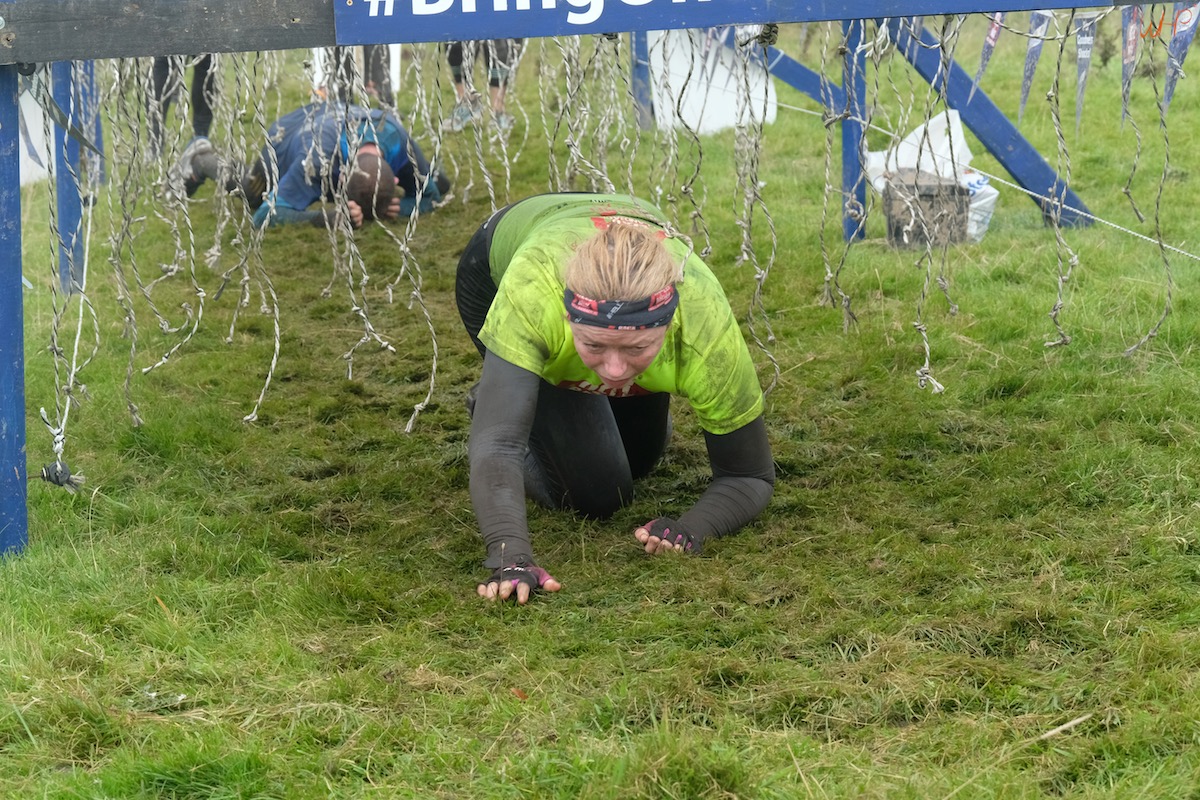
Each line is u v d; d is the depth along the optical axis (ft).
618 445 11.85
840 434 14.03
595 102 25.05
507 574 9.89
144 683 9.02
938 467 13.07
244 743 8.15
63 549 11.25
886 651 9.21
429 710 8.61
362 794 7.61
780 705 8.58
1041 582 10.25
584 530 11.82
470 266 11.98
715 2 9.92
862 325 17.24
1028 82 11.94
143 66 15.47
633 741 8.05
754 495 11.05
